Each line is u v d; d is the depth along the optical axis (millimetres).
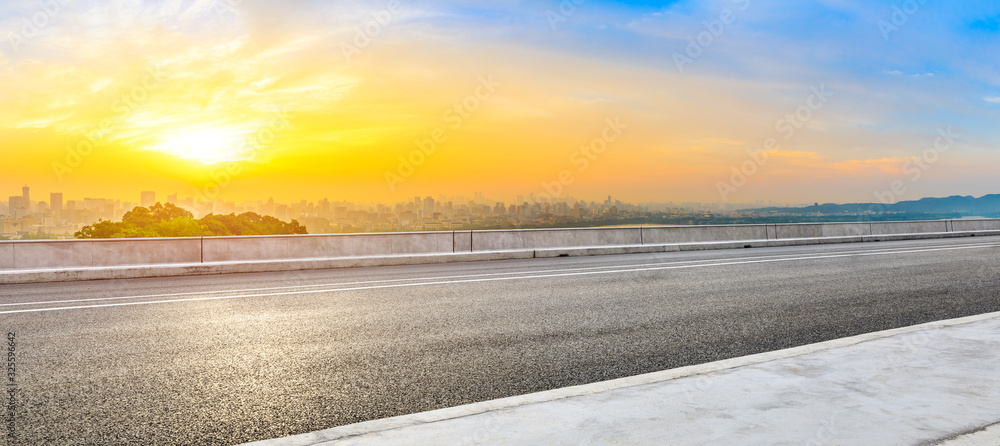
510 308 8555
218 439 3697
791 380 4195
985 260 14922
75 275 13445
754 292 9953
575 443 3115
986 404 3600
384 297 9781
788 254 17844
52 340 6598
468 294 10023
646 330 6965
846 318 7609
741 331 6875
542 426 3381
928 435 3123
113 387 4801
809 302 8883
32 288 11828
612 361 5559
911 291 9859
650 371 5207
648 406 3689
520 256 18359
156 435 3766
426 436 3270
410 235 17312
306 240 16094
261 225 56156
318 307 8805
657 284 11117
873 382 4090
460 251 17906
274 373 5199
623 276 12484
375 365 5465
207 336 6773
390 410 4219
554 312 8203
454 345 6254
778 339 6449
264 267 15125
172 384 4887
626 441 3125
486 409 3721
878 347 5133
